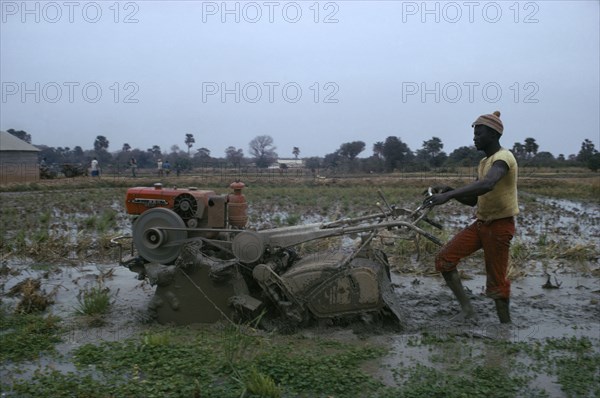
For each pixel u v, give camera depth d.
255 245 6.16
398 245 10.39
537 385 4.61
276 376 4.66
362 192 28.27
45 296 7.21
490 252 6.18
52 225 14.45
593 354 5.32
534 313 6.85
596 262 10.07
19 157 37.00
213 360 4.95
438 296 7.62
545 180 36.53
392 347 5.58
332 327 6.14
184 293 6.27
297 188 32.22
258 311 6.19
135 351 5.20
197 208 6.60
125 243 10.98
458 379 4.62
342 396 4.36
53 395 4.33
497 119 6.16
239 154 83.44
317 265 6.09
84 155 95.69
